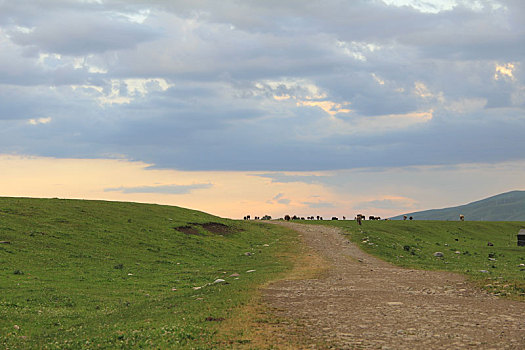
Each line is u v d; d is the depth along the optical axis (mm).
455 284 30047
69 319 24266
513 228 119500
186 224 71438
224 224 77750
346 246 61031
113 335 18109
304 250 57781
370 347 15680
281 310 21828
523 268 50031
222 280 33750
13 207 61500
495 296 25547
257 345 15867
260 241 70062
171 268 46344
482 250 74562
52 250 46719
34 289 31594
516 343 16047
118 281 37812
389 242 67125
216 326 18500
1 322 22453
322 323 19219
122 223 64750
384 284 31000
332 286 30078
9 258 41250
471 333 17469
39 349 17406
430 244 75500
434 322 19359
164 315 21812
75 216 63094
